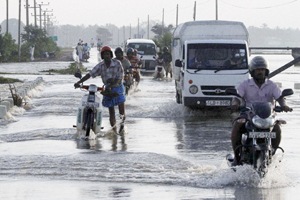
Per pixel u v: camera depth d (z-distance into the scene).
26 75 85.25
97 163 22.73
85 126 29.52
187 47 39.53
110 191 18.75
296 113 40.31
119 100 30.92
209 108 39.41
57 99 49.03
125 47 94.31
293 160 23.83
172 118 37.94
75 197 18.02
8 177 20.67
